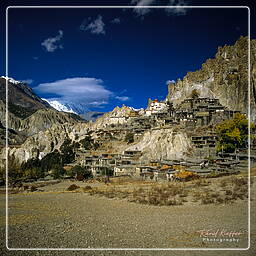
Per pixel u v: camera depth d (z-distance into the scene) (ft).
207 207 124.16
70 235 81.05
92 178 392.47
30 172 446.19
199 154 411.75
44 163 569.64
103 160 469.57
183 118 551.18
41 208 138.51
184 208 125.59
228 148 383.24
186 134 462.60
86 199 172.76
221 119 529.86
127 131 647.15
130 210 127.34
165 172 311.47
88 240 75.77
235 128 380.99
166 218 105.70
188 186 194.08
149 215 113.19
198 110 586.04
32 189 273.13
